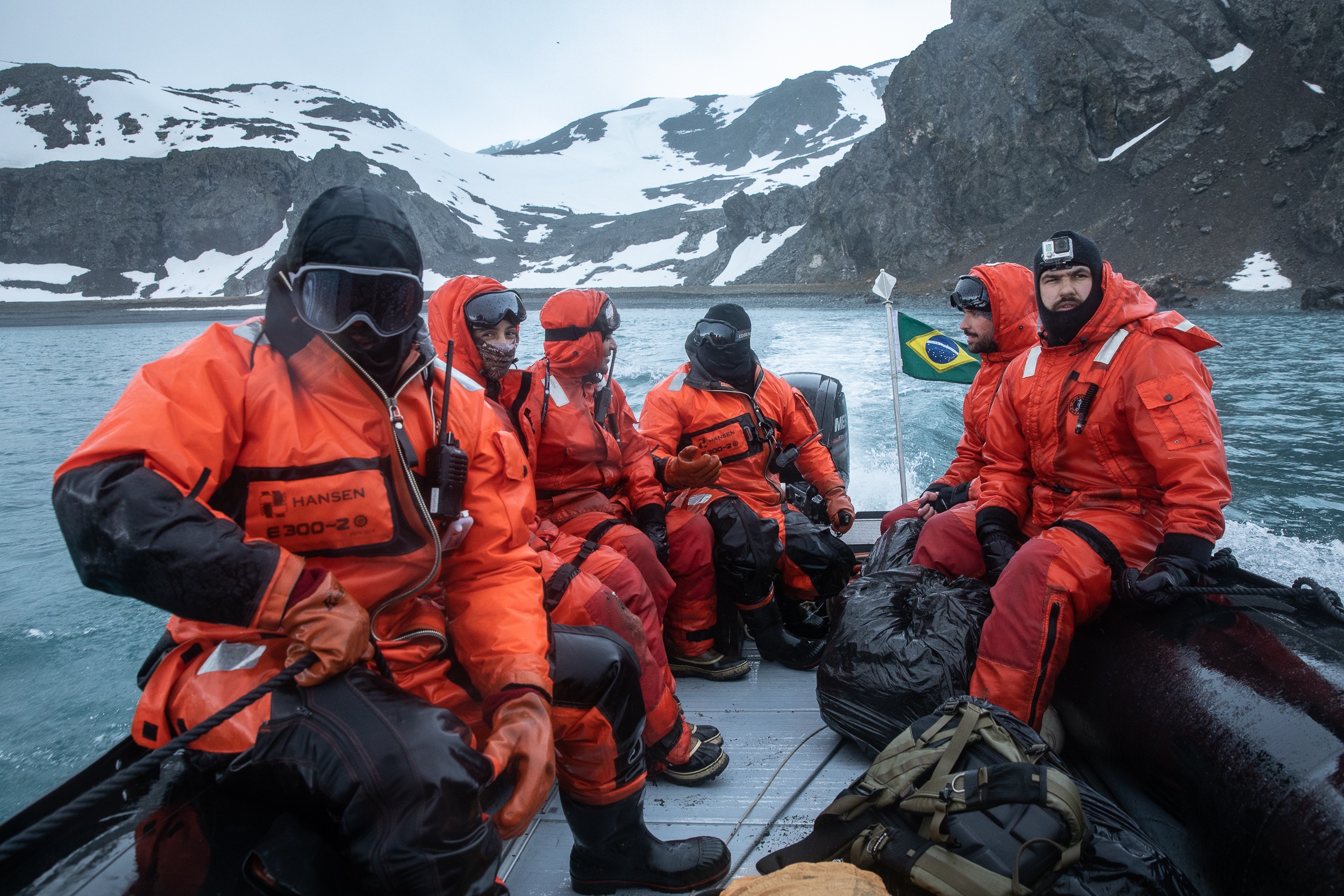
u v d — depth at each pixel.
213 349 1.30
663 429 3.25
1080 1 73.62
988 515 2.67
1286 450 9.48
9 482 9.91
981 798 1.55
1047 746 1.76
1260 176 57.31
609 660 1.67
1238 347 22.91
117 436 1.16
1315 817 1.43
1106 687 2.03
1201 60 67.75
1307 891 1.39
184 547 1.11
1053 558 2.18
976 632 2.32
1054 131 71.31
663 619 2.92
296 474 1.31
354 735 1.16
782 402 3.43
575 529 2.75
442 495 1.44
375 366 1.38
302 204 167.88
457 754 1.17
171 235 161.00
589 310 2.80
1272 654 1.78
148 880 1.13
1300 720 1.58
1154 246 57.03
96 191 161.50
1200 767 1.68
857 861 1.62
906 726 2.23
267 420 1.31
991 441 2.77
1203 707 1.74
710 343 3.23
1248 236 53.50
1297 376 16.64
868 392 13.33
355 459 1.34
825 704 2.40
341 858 1.16
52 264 157.25
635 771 1.75
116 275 155.38
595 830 1.76
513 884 1.93
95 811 1.25
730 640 3.16
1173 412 2.21
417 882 1.11
